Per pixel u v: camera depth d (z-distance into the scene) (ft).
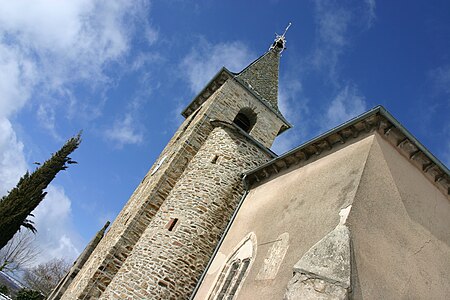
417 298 19.94
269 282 21.22
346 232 18.25
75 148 85.30
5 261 120.47
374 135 23.70
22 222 72.43
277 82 60.90
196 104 57.36
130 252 35.06
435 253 22.82
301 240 21.65
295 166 31.73
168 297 31.37
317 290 16.38
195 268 33.40
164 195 39.55
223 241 34.14
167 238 34.09
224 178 39.50
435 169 25.52
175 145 48.08
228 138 43.27
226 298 25.63
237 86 52.49
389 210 21.33
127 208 45.88
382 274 18.78
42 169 77.77
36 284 140.56
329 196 22.58
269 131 52.37
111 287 31.81
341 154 25.64
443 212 25.32
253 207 33.60
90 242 53.11
